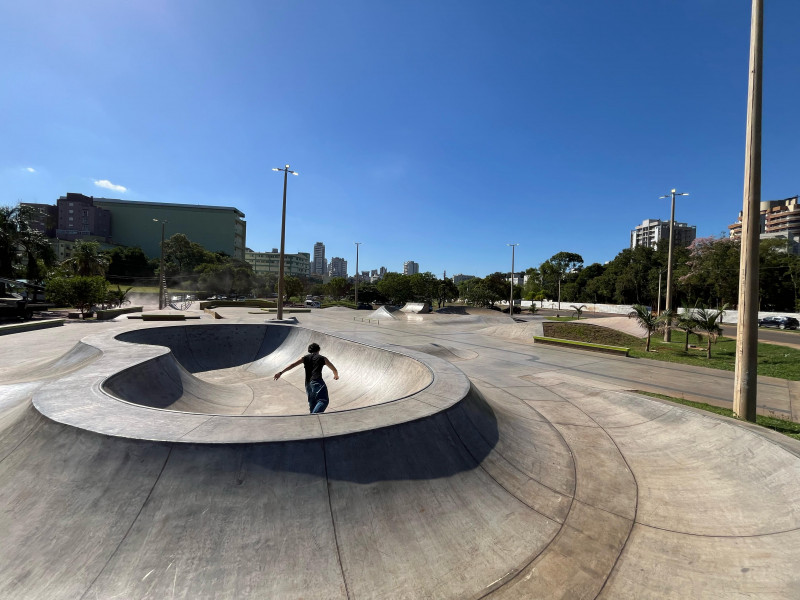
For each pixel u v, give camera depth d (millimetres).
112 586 2723
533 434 6223
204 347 11883
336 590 2887
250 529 3145
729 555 3451
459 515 3789
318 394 5660
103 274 43688
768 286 40156
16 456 3799
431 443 4449
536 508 4160
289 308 40812
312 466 3615
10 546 2943
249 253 151500
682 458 5527
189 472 3377
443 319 30750
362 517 3459
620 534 3830
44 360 11305
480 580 3141
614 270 61562
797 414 8250
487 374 11672
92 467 3471
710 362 14312
